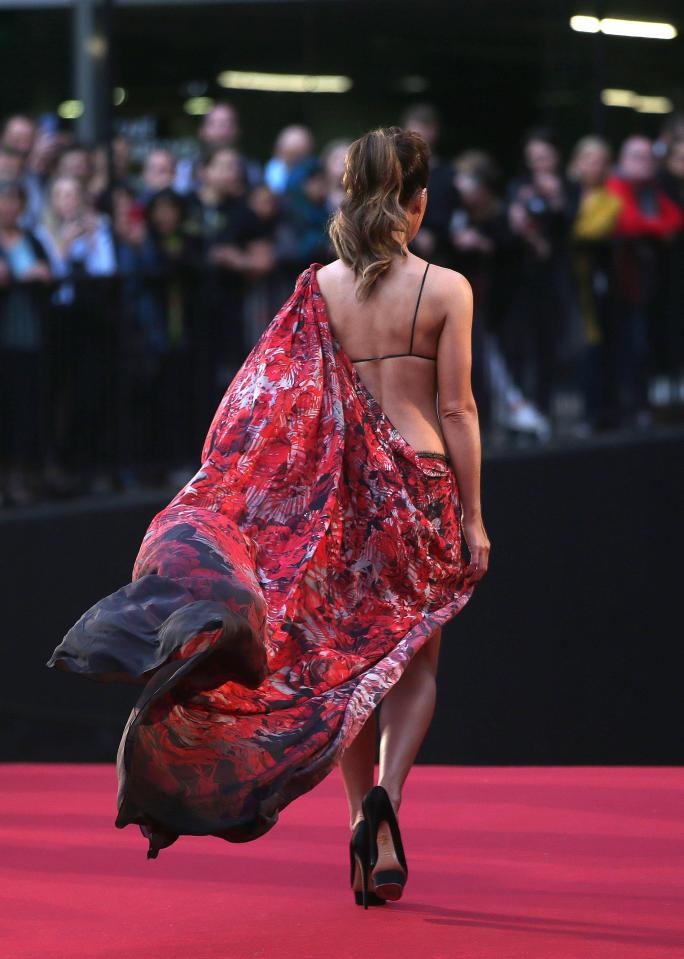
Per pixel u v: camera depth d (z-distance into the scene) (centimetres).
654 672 1941
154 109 2389
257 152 2383
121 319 1995
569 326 1933
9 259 2009
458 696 1938
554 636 1928
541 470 1909
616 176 1945
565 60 2264
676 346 1936
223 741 702
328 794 1105
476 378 1912
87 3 2409
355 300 797
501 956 687
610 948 698
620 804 1045
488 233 1919
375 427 786
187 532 723
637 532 1927
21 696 2111
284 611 749
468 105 2352
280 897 809
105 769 1302
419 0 2356
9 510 2070
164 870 879
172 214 1991
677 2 2206
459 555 804
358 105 2391
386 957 690
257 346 809
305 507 781
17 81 2455
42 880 860
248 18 2370
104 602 684
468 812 1027
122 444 2012
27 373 2019
